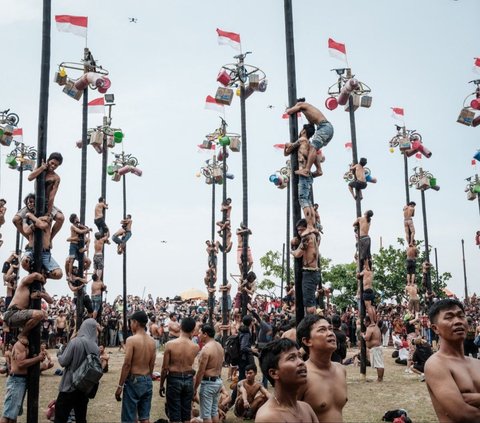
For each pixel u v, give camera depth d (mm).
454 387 3773
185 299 38812
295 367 3502
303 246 8312
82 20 13109
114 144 20219
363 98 16375
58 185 8641
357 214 16406
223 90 16109
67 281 15070
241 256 16141
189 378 8078
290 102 8492
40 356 7902
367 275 16062
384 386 14633
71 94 15414
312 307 8336
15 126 19844
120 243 23703
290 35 8578
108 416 10953
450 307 4031
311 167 8461
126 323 25172
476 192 26172
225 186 18609
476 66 16203
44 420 10273
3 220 19766
